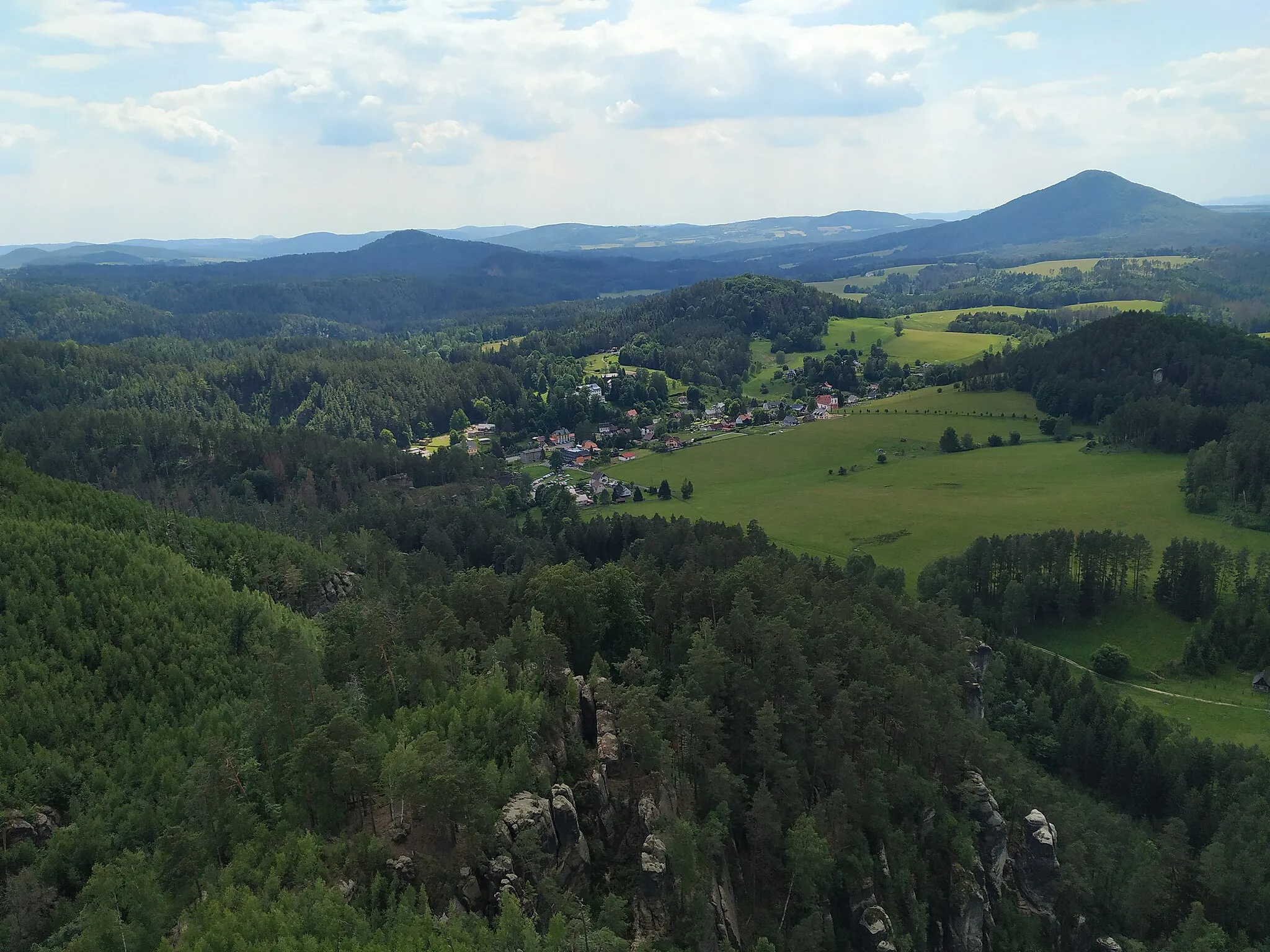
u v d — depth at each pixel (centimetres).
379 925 5803
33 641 10256
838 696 9062
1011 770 10769
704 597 11119
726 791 8012
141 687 10175
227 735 9069
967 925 8456
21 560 11400
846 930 7819
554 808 7144
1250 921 9544
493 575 11362
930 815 8831
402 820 6856
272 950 5238
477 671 9219
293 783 7050
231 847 6688
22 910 6881
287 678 7962
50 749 8950
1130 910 9562
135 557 12350
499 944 5662
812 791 8712
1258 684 14950
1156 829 11756
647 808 7731
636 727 7869
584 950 5972
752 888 7900
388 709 8644
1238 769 11675
